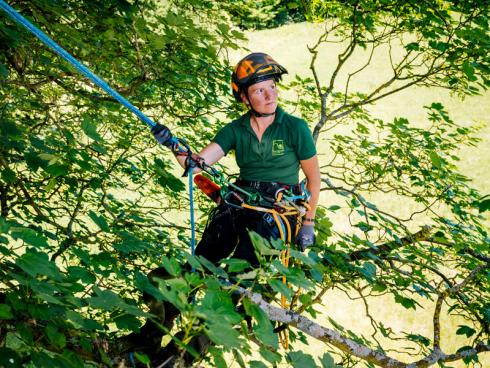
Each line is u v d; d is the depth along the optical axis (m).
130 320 1.71
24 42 3.01
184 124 4.97
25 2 3.30
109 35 3.34
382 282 3.44
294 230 2.57
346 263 3.33
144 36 3.29
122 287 4.06
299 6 5.33
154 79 3.94
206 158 2.54
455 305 3.67
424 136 5.14
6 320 1.88
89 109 3.87
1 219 1.53
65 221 7.98
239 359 1.52
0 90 3.11
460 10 4.12
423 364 2.97
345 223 12.47
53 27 3.22
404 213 12.82
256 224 2.46
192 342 2.12
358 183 4.84
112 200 4.75
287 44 24.70
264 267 1.54
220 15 4.46
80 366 1.61
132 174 4.96
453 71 4.46
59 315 1.67
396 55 21.72
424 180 4.76
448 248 4.27
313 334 2.32
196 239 4.89
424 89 19.75
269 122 2.56
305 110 6.14
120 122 4.61
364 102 4.92
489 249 3.96
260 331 1.47
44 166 2.16
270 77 2.51
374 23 4.91
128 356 2.22
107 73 4.34
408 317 10.29
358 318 10.26
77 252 1.90
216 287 1.45
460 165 15.33
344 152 5.33
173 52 3.60
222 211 2.61
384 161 5.22
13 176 2.42
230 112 4.72
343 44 23.70
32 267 1.51
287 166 2.56
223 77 4.33
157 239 4.24
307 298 2.34
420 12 4.24
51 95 4.39
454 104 18.89
